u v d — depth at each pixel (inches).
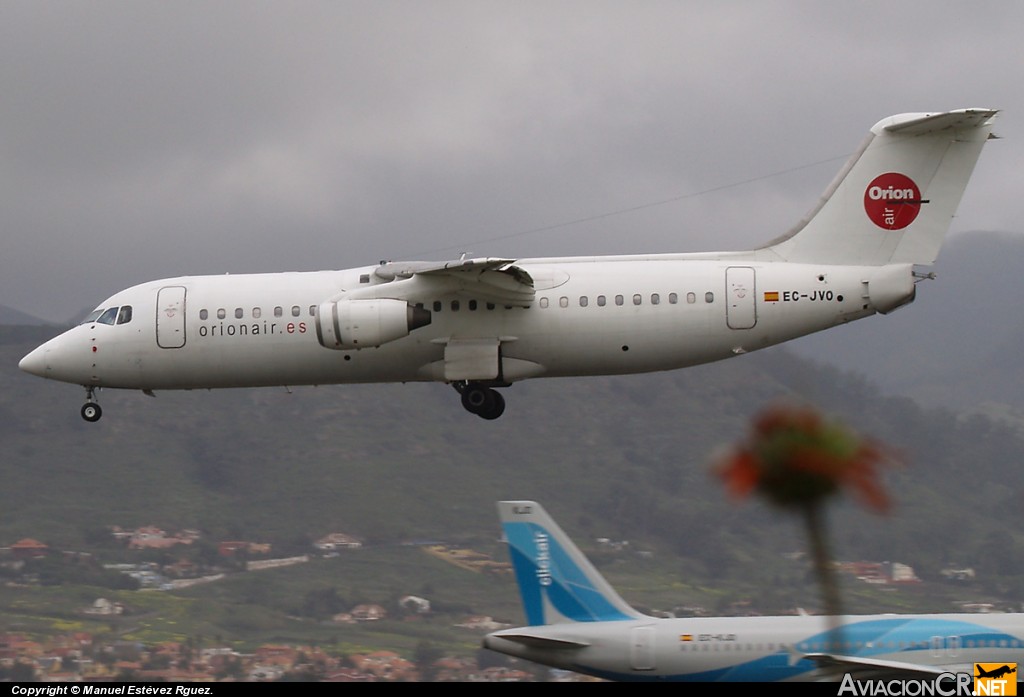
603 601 2421.3
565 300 3732.8
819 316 3713.1
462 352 3754.9
